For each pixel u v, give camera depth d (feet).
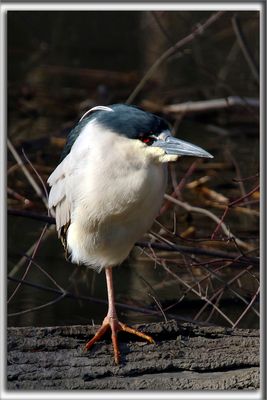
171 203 47.83
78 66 70.74
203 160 54.44
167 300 38.52
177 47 50.93
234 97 57.21
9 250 43.21
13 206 47.11
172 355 26.32
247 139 58.90
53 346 25.89
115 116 26.86
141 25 73.41
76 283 40.34
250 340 26.84
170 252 42.34
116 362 25.88
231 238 35.70
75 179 27.66
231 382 26.08
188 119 61.98
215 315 37.65
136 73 69.15
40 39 75.66
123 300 38.65
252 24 65.36
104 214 27.53
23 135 58.18
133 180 26.86
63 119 61.67
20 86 65.77
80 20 78.59
